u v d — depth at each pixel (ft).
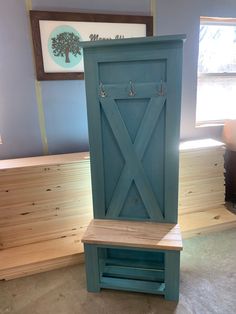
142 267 6.12
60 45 6.90
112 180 5.66
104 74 5.04
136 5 7.30
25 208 6.51
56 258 6.29
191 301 5.28
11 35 6.59
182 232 7.25
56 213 6.80
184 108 8.68
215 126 9.25
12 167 6.23
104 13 7.07
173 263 5.09
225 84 9.34
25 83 7.00
